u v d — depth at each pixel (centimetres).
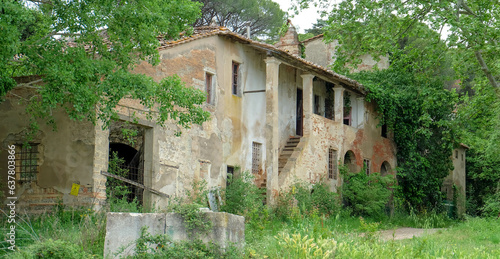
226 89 2078
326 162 2447
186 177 1839
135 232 938
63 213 1456
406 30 2072
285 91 2455
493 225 1922
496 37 1861
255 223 1445
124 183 1752
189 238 947
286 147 2412
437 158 3084
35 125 1476
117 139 1853
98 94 1212
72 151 1548
